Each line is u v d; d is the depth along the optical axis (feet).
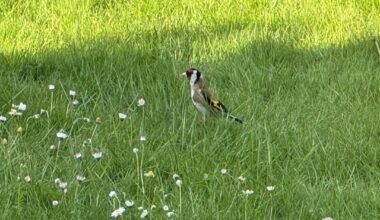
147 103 45.11
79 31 53.26
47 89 45.24
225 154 40.19
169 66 48.73
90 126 42.50
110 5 57.47
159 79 46.85
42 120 42.19
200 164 38.96
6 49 50.24
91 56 48.85
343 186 37.96
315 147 40.50
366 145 40.91
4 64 48.47
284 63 50.65
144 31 53.52
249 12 56.44
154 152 39.45
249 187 37.65
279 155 40.34
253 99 45.62
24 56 49.34
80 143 40.52
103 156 39.32
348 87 47.26
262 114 43.86
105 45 50.78
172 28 54.13
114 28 53.83
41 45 51.24
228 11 56.24
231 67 49.34
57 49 50.65
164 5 57.26
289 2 57.82
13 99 43.70
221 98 45.85
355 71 49.11
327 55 51.57
